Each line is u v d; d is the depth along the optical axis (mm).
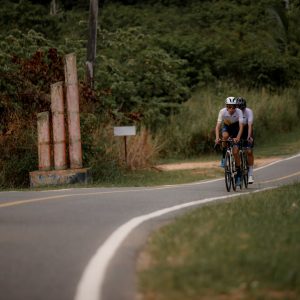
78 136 44094
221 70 100062
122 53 84000
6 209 24734
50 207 25250
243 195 29562
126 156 52500
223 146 36062
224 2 128750
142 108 75062
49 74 51844
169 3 132875
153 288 12352
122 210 24297
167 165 62656
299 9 142375
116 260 15320
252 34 116000
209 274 12812
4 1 110000
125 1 134875
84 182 43844
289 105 95938
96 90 56500
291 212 21234
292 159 64688
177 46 99125
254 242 15594
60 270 14727
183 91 83562
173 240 16297
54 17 110812
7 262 15656
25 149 48094
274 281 12367
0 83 49781
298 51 118938
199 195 30547
